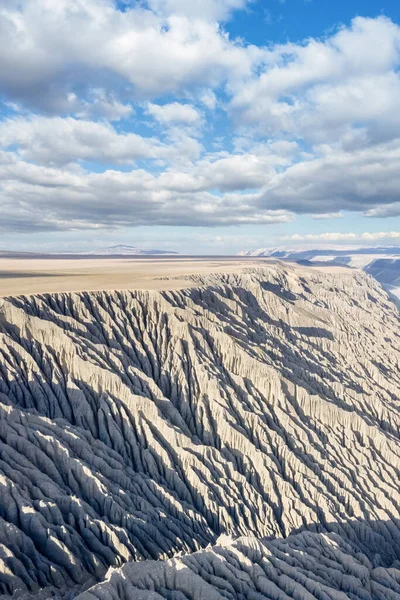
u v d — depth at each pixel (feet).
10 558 78.89
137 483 117.19
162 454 130.72
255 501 131.85
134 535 100.53
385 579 107.04
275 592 84.58
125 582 75.46
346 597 87.04
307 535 114.11
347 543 123.85
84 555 89.30
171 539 104.88
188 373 164.66
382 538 136.36
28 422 113.91
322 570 99.40
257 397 170.50
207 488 126.52
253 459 144.46
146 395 144.87
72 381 136.67
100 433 129.70
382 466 163.02
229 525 120.98
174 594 76.54
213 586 79.77
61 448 109.09
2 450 100.78
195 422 151.53
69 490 102.12
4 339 131.85
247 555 93.66
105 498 104.27
